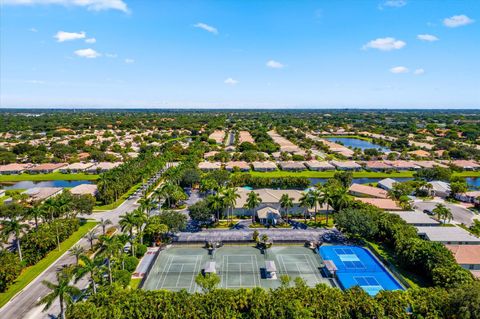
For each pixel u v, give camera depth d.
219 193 120.75
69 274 60.06
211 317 55.25
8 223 78.62
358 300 56.47
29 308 63.62
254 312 54.88
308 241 93.12
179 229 96.62
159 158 190.12
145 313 55.44
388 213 100.06
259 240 94.19
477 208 124.75
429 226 102.38
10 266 69.31
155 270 78.81
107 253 66.06
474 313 50.28
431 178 167.12
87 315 52.50
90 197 119.56
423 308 55.09
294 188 151.12
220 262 83.00
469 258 78.19
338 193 107.62
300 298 56.75
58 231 90.44
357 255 87.06
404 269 79.25
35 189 139.62
